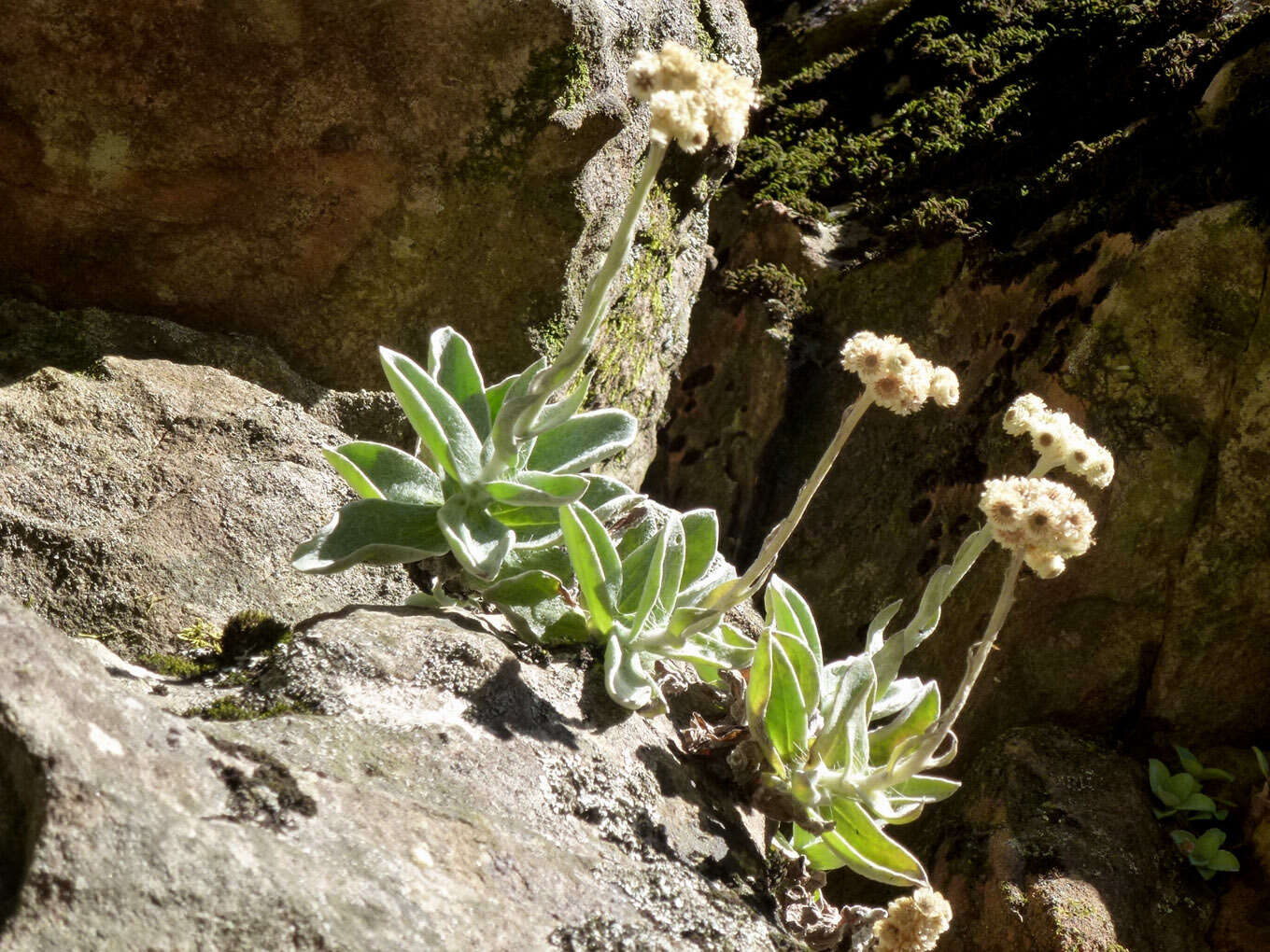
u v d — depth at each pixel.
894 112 1.34
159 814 0.43
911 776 0.58
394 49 0.72
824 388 1.13
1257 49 1.01
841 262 1.17
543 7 0.72
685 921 0.52
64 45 0.68
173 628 0.61
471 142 0.75
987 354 1.07
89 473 0.65
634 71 0.51
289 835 0.46
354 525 0.59
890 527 1.07
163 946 0.41
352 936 0.44
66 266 0.73
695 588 0.65
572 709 0.59
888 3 1.44
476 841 0.50
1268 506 0.93
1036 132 1.18
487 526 0.61
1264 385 0.94
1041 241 1.06
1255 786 0.94
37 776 0.42
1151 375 0.96
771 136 1.35
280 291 0.76
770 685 0.60
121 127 0.70
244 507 0.66
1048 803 0.91
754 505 1.13
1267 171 0.96
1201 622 0.95
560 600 0.63
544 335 0.79
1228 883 0.89
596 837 0.54
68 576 0.61
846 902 0.91
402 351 0.78
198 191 0.73
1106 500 0.95
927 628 0.61
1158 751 0.97
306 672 0.55
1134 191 1.01
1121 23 1.20
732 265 1.22
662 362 0.97
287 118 0.72
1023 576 0.98
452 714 0.55
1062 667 0.97
